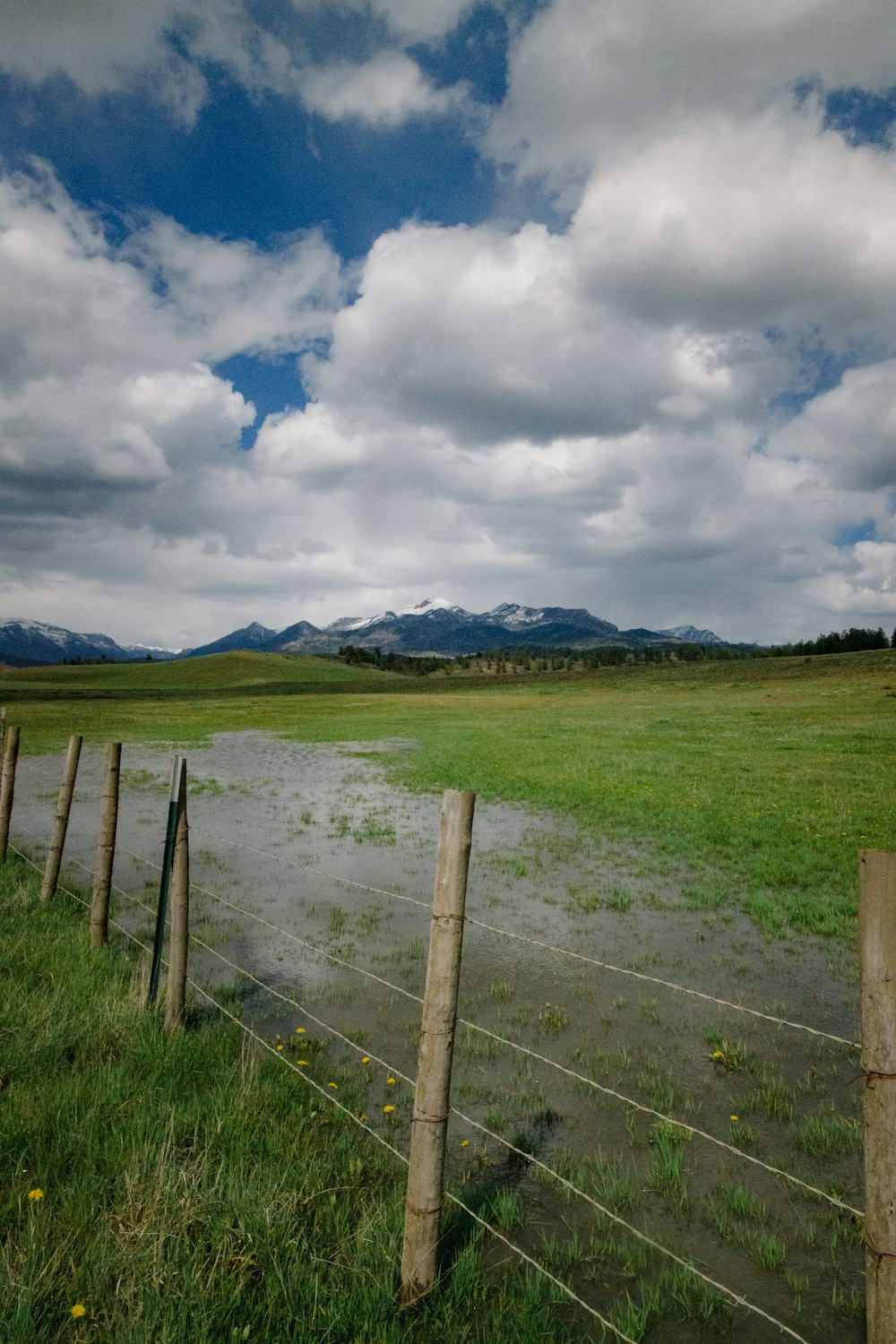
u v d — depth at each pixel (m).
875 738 34.50
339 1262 3.95
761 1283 4.08
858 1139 5.39
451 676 165.50
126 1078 5.45
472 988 8.22
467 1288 3.87
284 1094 5.53
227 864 13.66
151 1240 3.89
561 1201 4.73
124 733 43.44
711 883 12.55
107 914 8.41
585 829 17.08
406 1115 5.52
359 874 13.12
